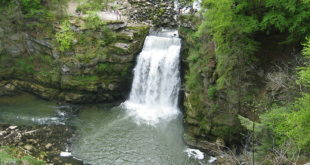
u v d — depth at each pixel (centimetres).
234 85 2173
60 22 3075
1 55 3117
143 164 2250
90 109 2991
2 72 3134
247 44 2114
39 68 3128
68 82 2997
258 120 2025
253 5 2008
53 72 3053
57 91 3084
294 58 1964
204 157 2294
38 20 3097
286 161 1446
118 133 2611
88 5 3381
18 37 3109
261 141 1716
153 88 3006
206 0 2095
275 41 2166
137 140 2520
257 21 1959
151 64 2967
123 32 3036
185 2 3400
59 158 2289
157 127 2692
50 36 3020
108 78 3033
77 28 3019
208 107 2372
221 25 1975
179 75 2922
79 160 2281
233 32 2045
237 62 2136
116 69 3011
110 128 2680
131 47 2967
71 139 2530
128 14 3450
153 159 2303
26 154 2284
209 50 2475
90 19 2989
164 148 2423
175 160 2288
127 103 3120
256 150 1691
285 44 2105
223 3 1930
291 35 1952
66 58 2981
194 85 2527
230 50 2138
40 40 3058
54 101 3083
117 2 3662
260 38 2223
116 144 2472
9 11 3036
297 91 1738
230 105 2220
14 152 2266
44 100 3106
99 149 2411
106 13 3434
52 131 2619
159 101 3011
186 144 2461
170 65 2908
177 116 2844
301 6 1789
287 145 1499
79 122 2773
